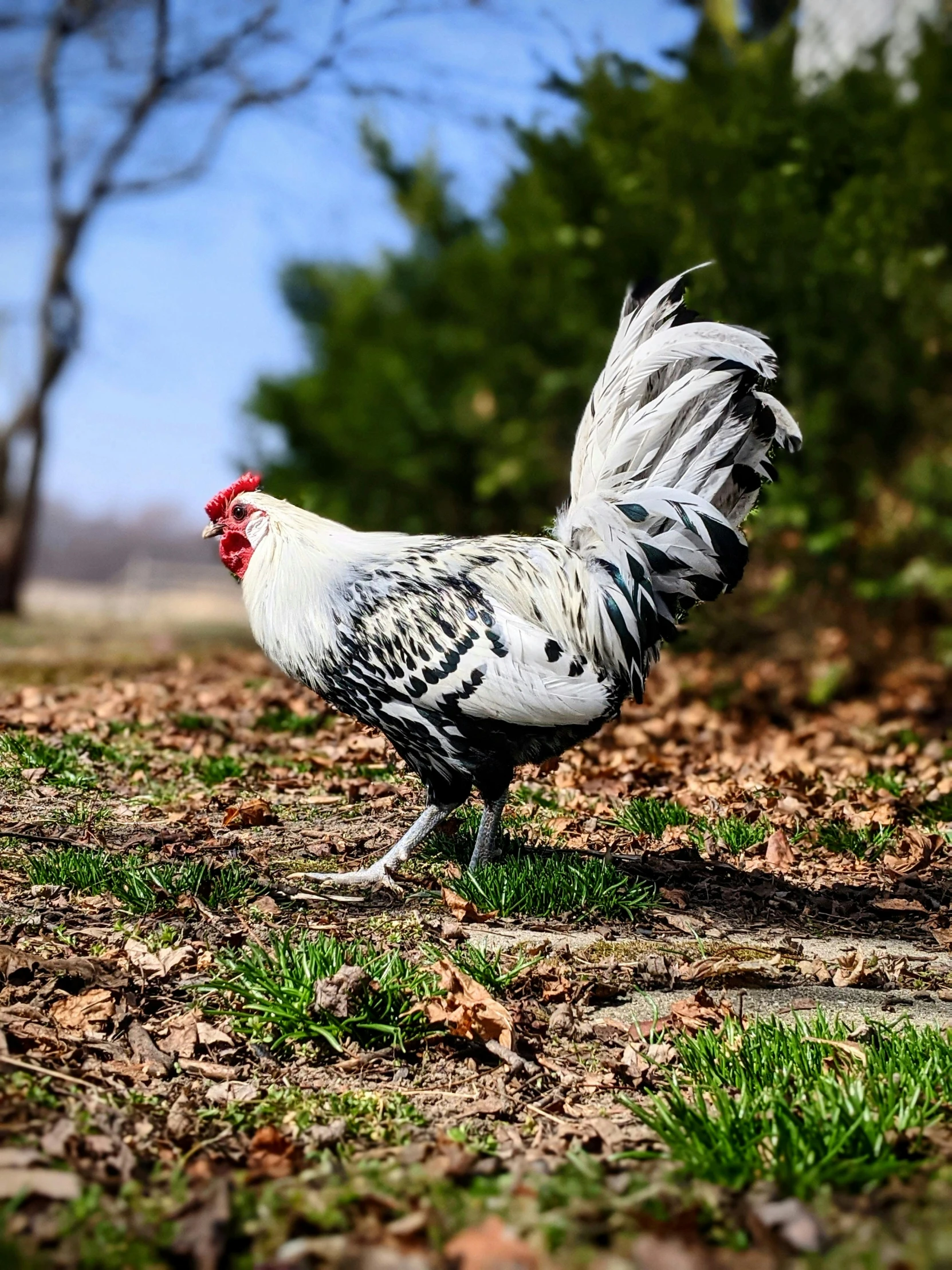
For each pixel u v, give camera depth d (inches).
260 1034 161.8
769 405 211.2
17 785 274.5
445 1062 160.9
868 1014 177.8
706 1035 159.9
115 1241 106.1
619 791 303.1
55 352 904.9
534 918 212.1
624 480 215.5
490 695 205.5
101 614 1071.6
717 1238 109.2
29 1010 160.4
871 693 486.9
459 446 745.6
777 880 242.4
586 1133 139.7
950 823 285.9
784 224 430.0
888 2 555.2
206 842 240.2
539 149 475.8
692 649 498.6
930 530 490.9
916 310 457.1
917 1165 124.3
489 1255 101.0
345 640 213.2
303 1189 118.6
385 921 204.1
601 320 497.0
